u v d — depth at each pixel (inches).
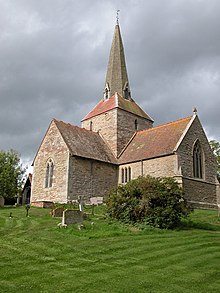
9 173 1734.7
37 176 1501.0
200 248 604.1
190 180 1306.6
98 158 1462.8
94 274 432.5
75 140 1475.1
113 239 641.0
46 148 1492.4
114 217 858.8
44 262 478.6
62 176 1350.9
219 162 2014.0
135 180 892.0
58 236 644.7
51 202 1245.7
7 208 1258.6
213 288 392.5
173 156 1298.0
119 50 1999.3
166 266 481.7
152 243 624.4
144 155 1437.0
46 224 781.9
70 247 567.2
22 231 692.1
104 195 1439.5
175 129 1465.3
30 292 358.0
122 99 1846.7
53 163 1424.7
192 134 1402.6
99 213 1047.6
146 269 463.8
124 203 845.2
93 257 517.7
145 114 1915.6
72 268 456.1
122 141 1674.5
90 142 1563.7
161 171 1330.0
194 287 393.1
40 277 410.9
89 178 1398.9
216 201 1416.1
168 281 412.8
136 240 642.8
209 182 1407.5
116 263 489.7
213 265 492.4
